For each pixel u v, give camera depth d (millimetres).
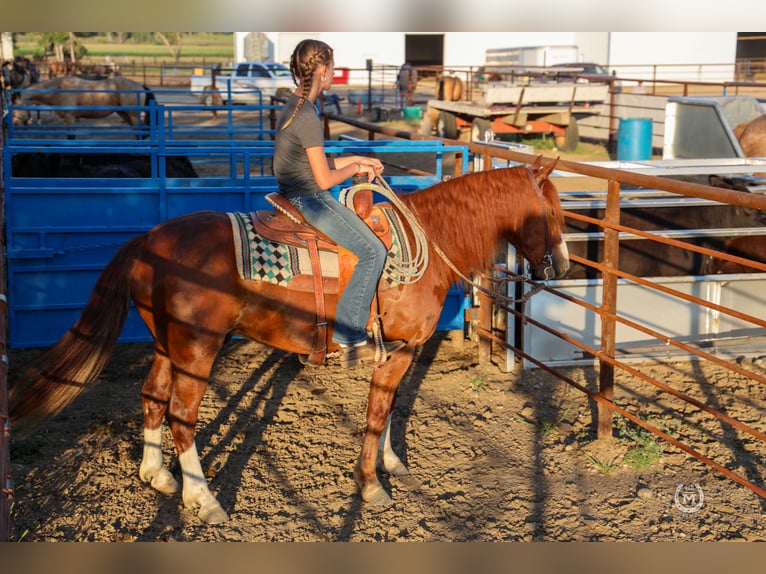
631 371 4633
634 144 14664
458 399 5648
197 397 3936
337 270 3910
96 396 5578
